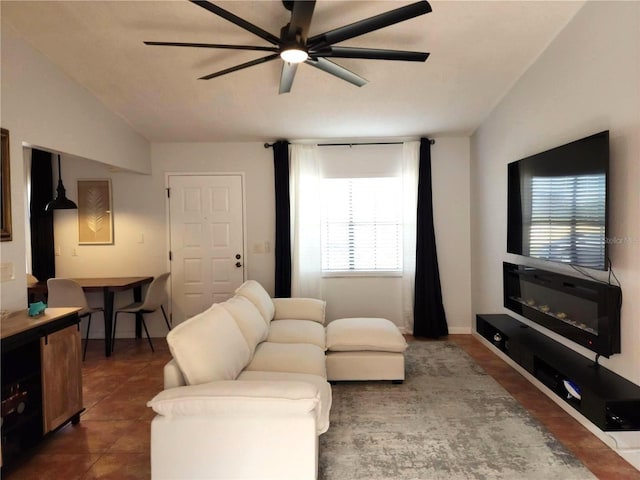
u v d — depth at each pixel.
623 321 2.22
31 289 4.16
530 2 2.49
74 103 3.29
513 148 3.52
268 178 4.82
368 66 3.20
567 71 2.70
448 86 3.52
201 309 4.88
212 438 1.71
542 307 2.99
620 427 2.00
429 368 3.61
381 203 4.82
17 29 2.65
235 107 3.87
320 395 1.94
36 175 4.66
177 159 4.81
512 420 2.62
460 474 2.04
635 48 2.09
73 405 2.61
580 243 2.46
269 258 4.85
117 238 4.83
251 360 2.59
